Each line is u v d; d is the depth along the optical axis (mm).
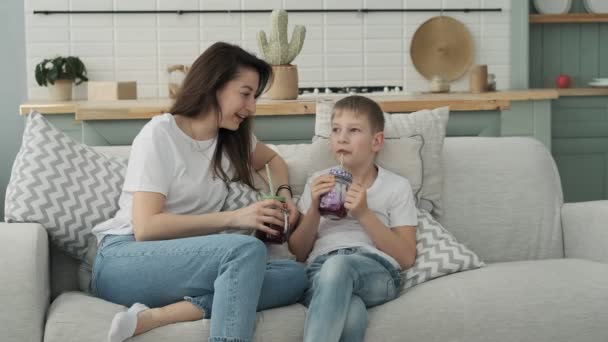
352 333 1832
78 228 2152
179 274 1881
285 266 1986
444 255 2176
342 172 2162
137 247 1956
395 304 1940
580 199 4945
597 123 4902
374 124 2256
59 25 4855
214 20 4988
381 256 2068
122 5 4898
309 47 5090
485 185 2537
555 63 5359
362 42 5129
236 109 2172
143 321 1761
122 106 3209
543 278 2035
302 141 3365
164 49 4965
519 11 5113
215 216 2031
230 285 1777
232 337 1729
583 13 5254
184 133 2156
